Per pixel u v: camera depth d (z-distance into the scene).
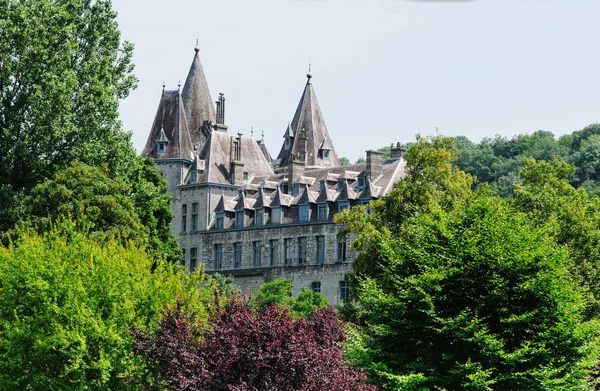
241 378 31.89
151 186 80.81
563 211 66.25
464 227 42.31
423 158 68.38
